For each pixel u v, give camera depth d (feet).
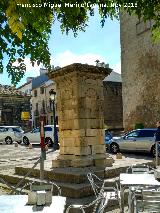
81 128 35.32
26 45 14.71
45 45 15.17
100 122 36.94
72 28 15.07
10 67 14.82
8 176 36.60
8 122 143.95
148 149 62.59
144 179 21.25
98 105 37.24
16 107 146.72
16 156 66.59
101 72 37.27
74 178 29.68
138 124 91.71
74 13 13.28
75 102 35.58
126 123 103.81
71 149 36.04
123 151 68.80
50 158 50.47
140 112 98.17
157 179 21.02
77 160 34.63
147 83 95.81
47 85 170.30
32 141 94.89
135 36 100.42
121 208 21.18
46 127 89.92
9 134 104.53
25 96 148.87
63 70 36.32
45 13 12.26
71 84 36.24
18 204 15.48
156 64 92.79
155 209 16.12
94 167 34.53
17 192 25.17
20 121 146.72
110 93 142.82
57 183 29.84
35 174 35.12
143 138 63.93
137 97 99.45
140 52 98.48
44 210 14.29
